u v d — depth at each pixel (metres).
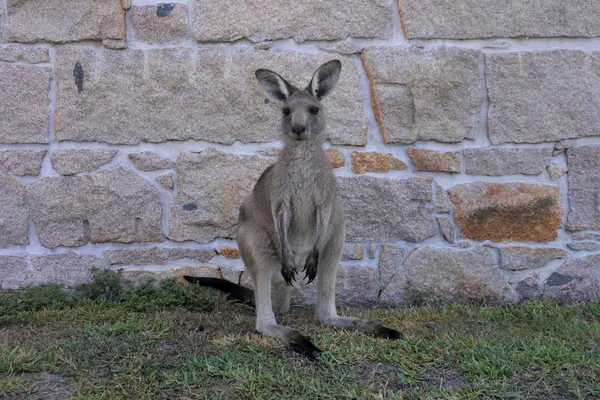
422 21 3.77
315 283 3.81
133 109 3.78
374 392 3.06
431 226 3.79
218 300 3.68
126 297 3.68
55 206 3.78
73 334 3.34
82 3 3.76
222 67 3.77
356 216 3.79
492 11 3.76
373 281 3.79
